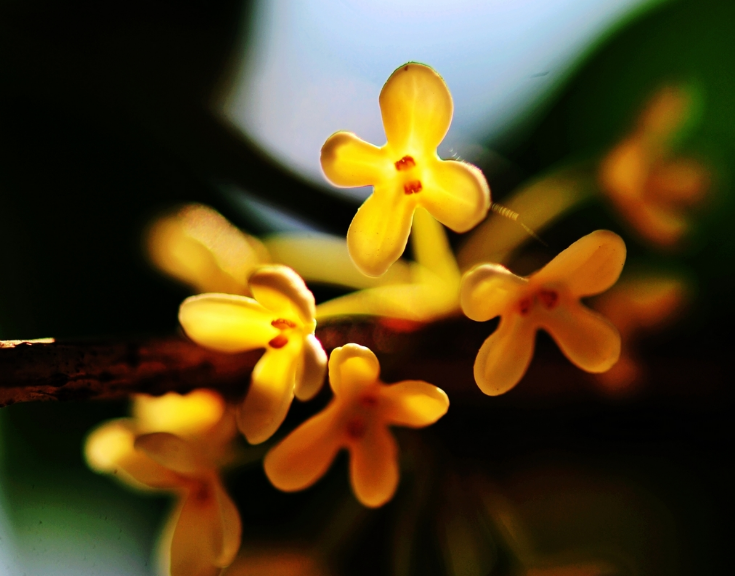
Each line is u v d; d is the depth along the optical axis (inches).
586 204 4.4
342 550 4.0
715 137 4.4
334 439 3.7
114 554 4.2
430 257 4.0
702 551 4.1
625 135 4.4
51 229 4.4
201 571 3.8
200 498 3.8
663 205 4.3
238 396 3.8
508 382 3.6
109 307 4.4
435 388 3.7
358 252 3.6
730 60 4.4
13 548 4.2
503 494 4.1
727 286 4.3
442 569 4.1
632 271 4.3
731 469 4.2
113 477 4.3
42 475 4.3
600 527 4.2
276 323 3.7
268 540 4.2
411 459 4.0
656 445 4.2
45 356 3.7
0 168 4.4
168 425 4.0
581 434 4.1
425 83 3.7
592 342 3.7
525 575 3.9
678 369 4.1
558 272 3.6
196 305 3.6
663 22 4.4
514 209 4.3
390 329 3.9
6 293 4.4
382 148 3.7
